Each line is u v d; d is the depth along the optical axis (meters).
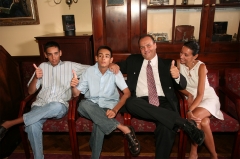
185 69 1.65
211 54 1.85
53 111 1.51
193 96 1.63
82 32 2.28
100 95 1.59
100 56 1.51
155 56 1.65
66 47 1.92
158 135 1.41
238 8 1.77
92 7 1.73
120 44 1.85
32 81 1.64
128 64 1.73
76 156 1.59
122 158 1.67
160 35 1.87
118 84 1.60
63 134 2.05
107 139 1.94
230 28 1.83
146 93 1.65
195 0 1.76
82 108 1.51
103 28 1.79
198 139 1.31
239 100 1.51
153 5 1.76
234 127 1.49
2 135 1.44
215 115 1.49
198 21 1.82
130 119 1.49
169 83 1.60
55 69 1.73
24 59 2.37
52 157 1.70
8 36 2.33
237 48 1.84
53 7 2.22
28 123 1.44
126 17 1.77
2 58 1.71
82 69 1.77
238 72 1.85
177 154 1.67
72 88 1.57
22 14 2.23
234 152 1.56
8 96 1.77
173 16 1.79
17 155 1.73
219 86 1.84
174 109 1.52
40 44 1.91
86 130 1.55
